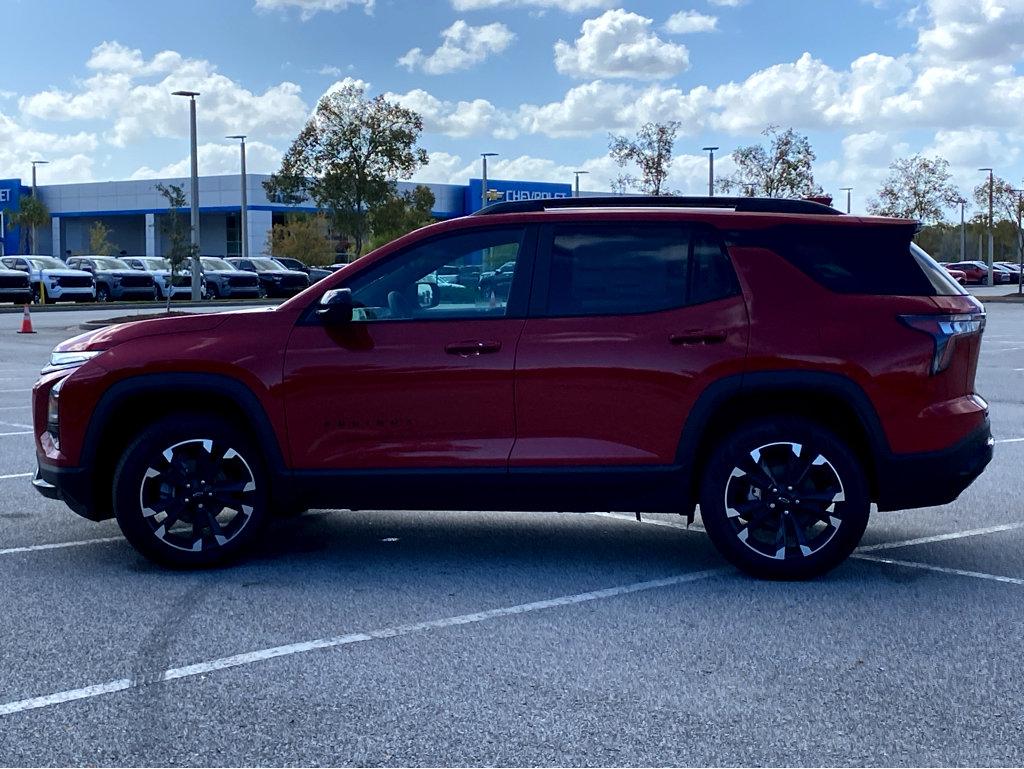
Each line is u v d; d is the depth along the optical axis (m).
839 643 5.00
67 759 3.84
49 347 23.03
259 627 5.25
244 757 3.85
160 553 6.15
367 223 48.69
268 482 6.19
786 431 5.87
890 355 5.83
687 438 5.89
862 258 5.98
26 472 9.28
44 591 5.85
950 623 5.29
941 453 5.86
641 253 6.01
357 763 3.79
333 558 6.54
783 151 47.53
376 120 47.91
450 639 5.07
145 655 4.87
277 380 6.02
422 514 7.78
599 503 5.98
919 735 4.00
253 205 75.75
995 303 45.97
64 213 83.25
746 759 3.81
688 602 5.63
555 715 4.19
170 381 6.05
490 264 6.08
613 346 5.89
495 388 5.93
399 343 5.99
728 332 5.87
